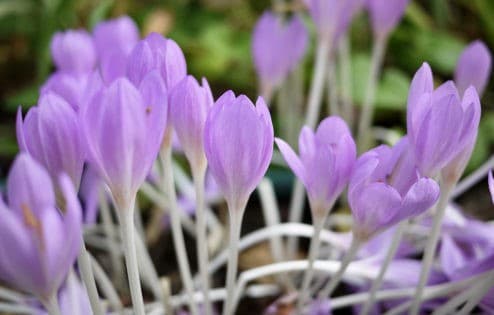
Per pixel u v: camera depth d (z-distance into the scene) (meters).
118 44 0.62
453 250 0.59
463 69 0.59
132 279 0.47
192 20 1.11
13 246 0.41
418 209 0.46
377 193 0.46
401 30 1.04
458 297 0.54
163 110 0.44
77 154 0.45
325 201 0.49
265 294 0.70
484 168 0.64
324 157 0.48
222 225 0.81
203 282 0.54
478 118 0.47
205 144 0.46
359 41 1.08
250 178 0.47
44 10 0.94
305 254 0.77
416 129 0.47
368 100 0.76
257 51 0.68
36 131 0.45
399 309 0.57
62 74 0.54
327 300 0.59
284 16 0.97
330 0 0.64
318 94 0.67
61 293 0.54
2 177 0.88
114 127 0.43
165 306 0.58
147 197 0.82
